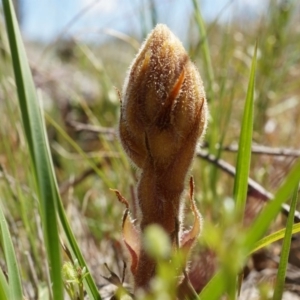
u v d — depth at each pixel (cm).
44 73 35
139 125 11
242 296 17
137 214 11
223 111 29
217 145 26
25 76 9
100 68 36
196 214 11
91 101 43
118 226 24
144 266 11
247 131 13
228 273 7
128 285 17
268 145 30
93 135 39
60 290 9
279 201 7
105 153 28
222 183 26
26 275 18
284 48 34
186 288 11
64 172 33
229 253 7
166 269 8
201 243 17
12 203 22
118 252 20
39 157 9
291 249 21
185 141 11
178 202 11
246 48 34
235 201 13
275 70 32
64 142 36
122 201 11
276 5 32
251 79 13
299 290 18
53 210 9
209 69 24
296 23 35
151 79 10
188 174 11
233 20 34
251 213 17
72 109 43
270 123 32
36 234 19
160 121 10
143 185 11
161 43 11
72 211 23
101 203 26
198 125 11
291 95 38
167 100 10
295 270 20
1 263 17
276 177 21
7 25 10
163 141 11
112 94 33
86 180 30
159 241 6
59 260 9
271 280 18
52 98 45
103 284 18
